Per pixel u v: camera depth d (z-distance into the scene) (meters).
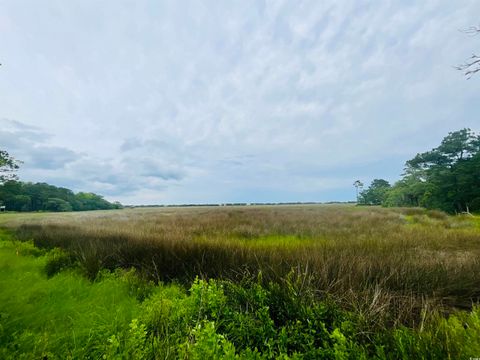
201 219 14.16
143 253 4.39
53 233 7.97
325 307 1.91
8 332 1.68
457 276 2.92
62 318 1.98
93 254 4.29
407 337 1.43
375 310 1.99
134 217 19.36
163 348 1.40
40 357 1.38
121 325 1.77
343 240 5.66
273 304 2.11
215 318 1.85
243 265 3.28
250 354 1.35
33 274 3.25
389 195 42.44
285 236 7.45
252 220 12.94
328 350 1.38
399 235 6.50
